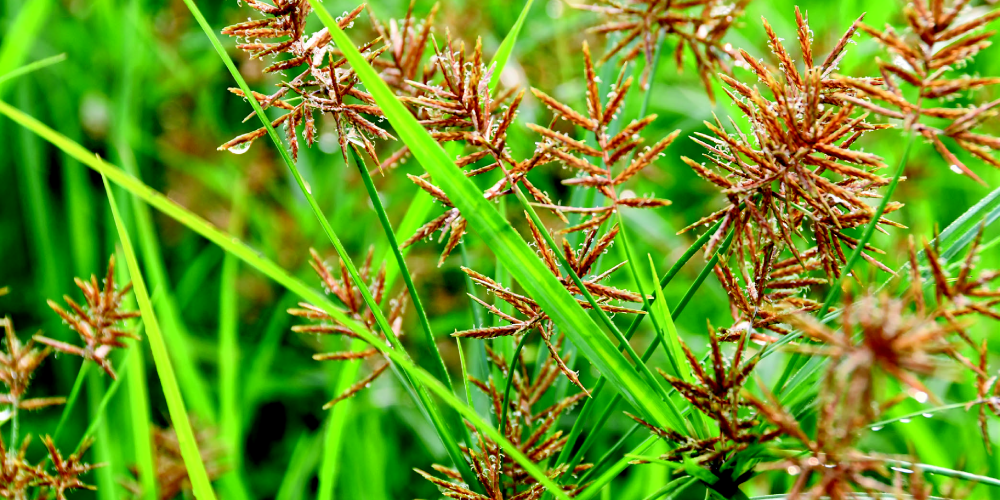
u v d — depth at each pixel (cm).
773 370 88
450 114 57
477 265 109
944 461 71
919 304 54
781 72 56
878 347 52
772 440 55
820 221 56
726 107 89
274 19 57
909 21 54
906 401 72
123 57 110
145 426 65
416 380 59
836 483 54
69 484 61
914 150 106
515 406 62
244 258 55
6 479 61
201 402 81
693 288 58
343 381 65
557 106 56
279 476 103
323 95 58
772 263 57
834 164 55
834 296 56
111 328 62
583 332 57
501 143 57
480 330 58
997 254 96
